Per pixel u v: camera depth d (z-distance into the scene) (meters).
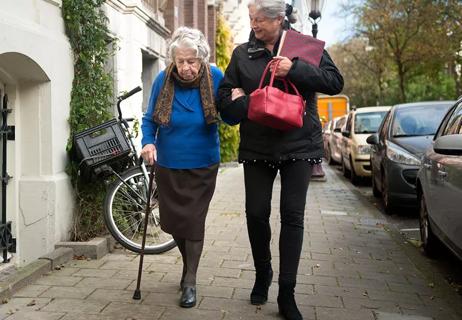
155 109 3.77
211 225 6.55
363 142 12.11
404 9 26.61
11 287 3.83
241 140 3.67
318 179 12.30
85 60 5.12
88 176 4.99
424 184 5.55
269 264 3.78
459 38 24.75
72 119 5.04
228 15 18.42
